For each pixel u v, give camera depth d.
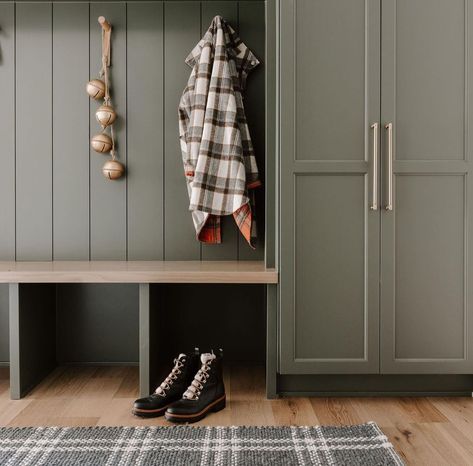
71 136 2.34
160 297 2.22
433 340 1.85
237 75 2.25
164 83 2.33
